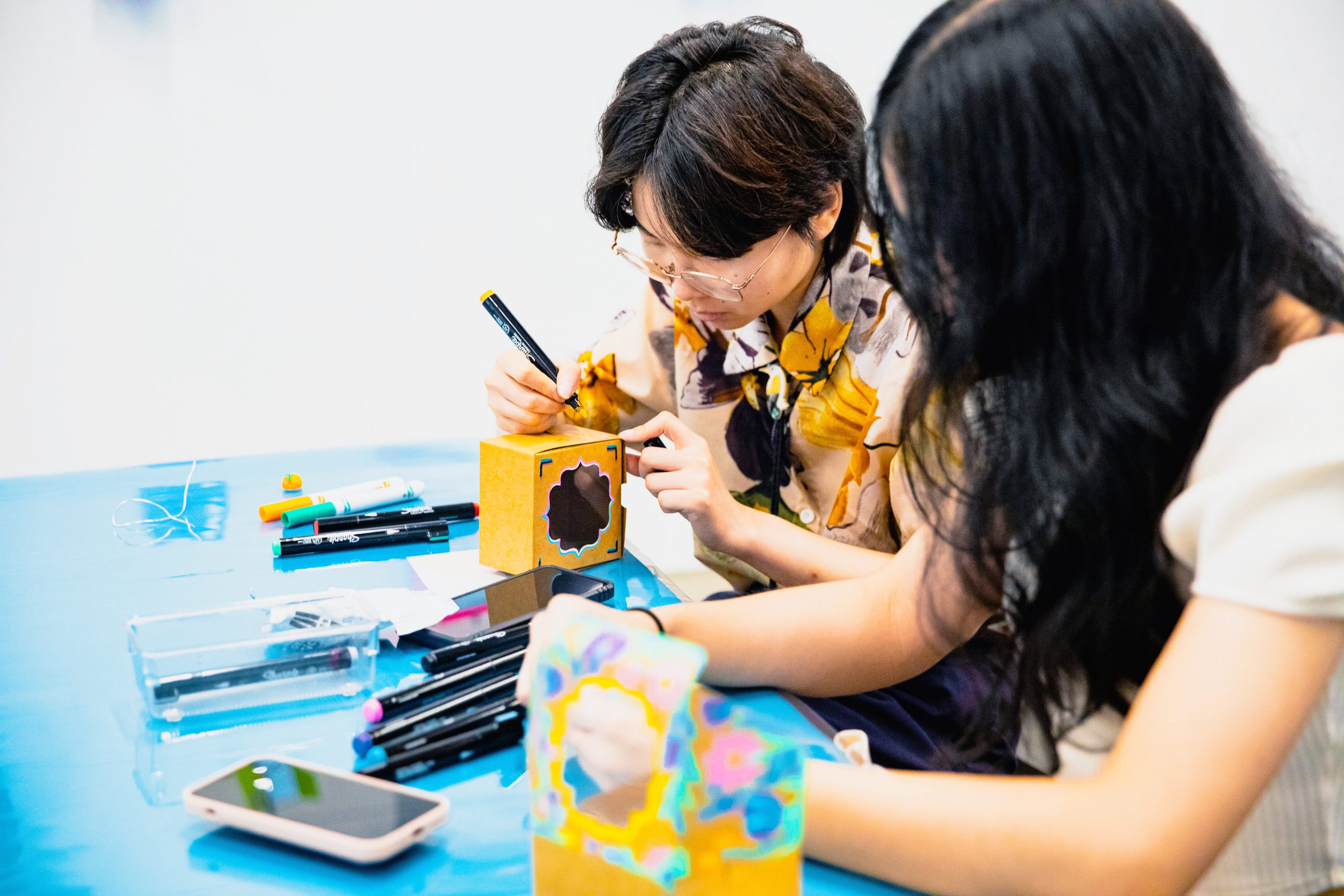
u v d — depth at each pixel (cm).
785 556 86
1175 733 42
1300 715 42
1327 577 41
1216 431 46
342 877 47
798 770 39
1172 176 45
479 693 61
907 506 87
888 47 219
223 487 109
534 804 42
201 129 195
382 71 202
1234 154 46
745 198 81
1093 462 48
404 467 116
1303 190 54
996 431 55
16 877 47
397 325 214
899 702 88
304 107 200
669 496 85
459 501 104
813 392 98
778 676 68
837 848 48
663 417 90
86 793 54
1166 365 47
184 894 46
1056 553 51
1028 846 43
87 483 110
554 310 221
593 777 41
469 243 214
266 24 195
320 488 108
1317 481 42
